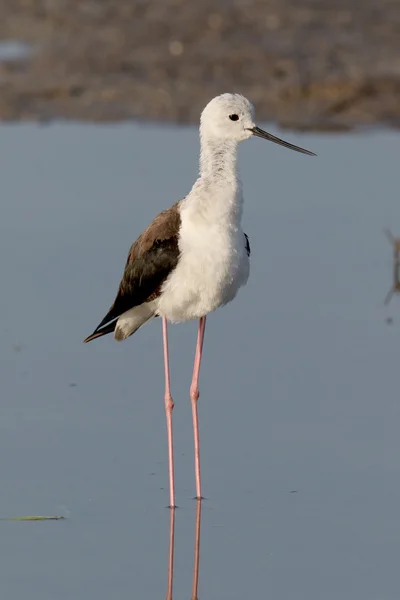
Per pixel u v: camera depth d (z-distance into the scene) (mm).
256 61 23688
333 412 12203
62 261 16031
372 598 9031
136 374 13172
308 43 24594
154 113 21969
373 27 25594
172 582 9328
